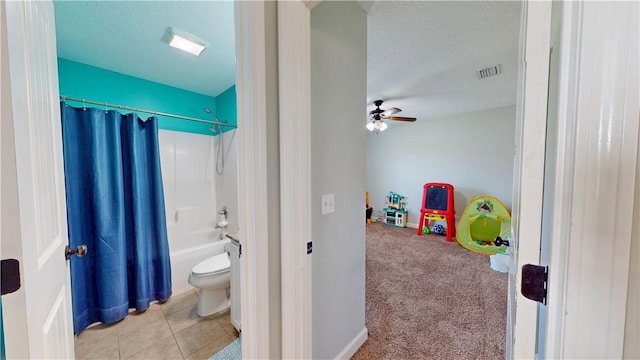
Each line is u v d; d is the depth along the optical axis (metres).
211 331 1.77
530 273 0.47
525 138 0.47
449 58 2.20
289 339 1.05
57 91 0.99
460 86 2.90
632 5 0.34
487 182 4.13
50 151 0.89
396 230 4.70
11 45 0.60
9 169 0.60
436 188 4.48
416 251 3.48
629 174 0.35
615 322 0.36
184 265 2.42
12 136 0.60
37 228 0.73
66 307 0.99
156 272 2.19
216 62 2.24
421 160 4.84
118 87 2.42
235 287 1.74
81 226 1.82
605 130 0.35
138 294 2.01
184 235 2.72
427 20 1.67
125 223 2.04
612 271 0.36
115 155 1.94
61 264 0.95
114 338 1.70
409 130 4.98
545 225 0.54
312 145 1.18
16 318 0.61
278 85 1.03
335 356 1.40
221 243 2.69
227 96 2.89
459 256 3.27
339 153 1.36
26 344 0.63
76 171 1.80
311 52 1.16
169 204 2.64
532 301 0.47
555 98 0.45
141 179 2.14
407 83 2.79
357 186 1.52
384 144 5.33
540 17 0.45
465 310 2.01
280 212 1.05
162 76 2.52
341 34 1.33
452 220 4.14
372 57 2.18
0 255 0.58
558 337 0.41
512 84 2.84
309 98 1.04
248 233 1.00
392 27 1.74
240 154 1.02
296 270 1.04
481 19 1.65
